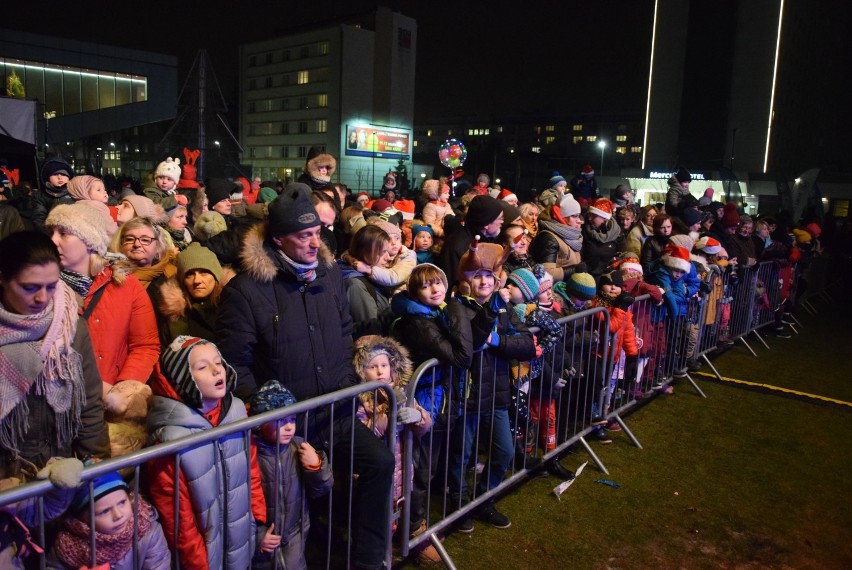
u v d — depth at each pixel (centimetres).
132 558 195
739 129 6638
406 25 8312
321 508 307
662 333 545
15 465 190
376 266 354
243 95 9000
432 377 306
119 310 271
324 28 7856
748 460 448
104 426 217
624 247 696
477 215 454
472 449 393
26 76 4325
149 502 210
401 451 300
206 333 307
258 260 247
